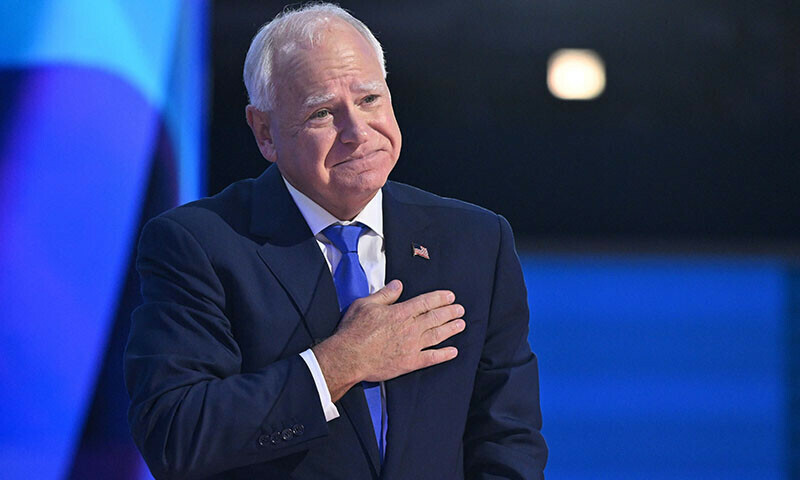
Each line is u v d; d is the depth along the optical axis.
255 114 5.61
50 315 9.03
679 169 15.01
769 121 14.96
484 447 5.58
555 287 14.59
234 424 4.88
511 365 5.77
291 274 5.37
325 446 5.12
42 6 9.07
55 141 9.11
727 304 14.34
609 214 14.95
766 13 14.76
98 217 9.38
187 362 5.08
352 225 5.61
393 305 5.28
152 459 4.91
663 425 13.01
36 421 8.94
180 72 10.93
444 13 14.33
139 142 9.95
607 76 14.78
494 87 14.57
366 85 5.24
